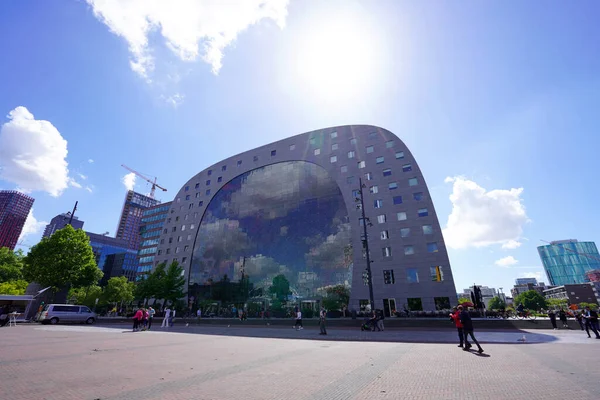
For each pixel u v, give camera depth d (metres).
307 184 52.41
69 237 44.66
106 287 80.94
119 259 146.38
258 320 33.53
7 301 36.34
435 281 38.53
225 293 52.62
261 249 52.09
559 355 10.47
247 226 55.81
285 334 21.58
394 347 13.83
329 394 5.87
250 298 49.50
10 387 6.12
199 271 58.25
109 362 9.37
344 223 46.34
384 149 48.41
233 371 8.20
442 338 17.48
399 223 42.97
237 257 54.31
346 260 43.97
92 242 170.25
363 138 50.81
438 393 5.88
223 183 63.41
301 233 49.25
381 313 25.03
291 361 9.92
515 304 123.44
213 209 62.56
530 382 6.68
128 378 7.20
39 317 32.59
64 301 45.12
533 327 22.84
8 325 27.53
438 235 40.41
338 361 9.88
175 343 15.37
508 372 7.79
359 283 41.97
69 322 34.19
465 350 12.30
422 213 42.34
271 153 59.09
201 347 13.82
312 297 44.09
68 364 8.90
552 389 6.06
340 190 48.75
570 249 195.38
